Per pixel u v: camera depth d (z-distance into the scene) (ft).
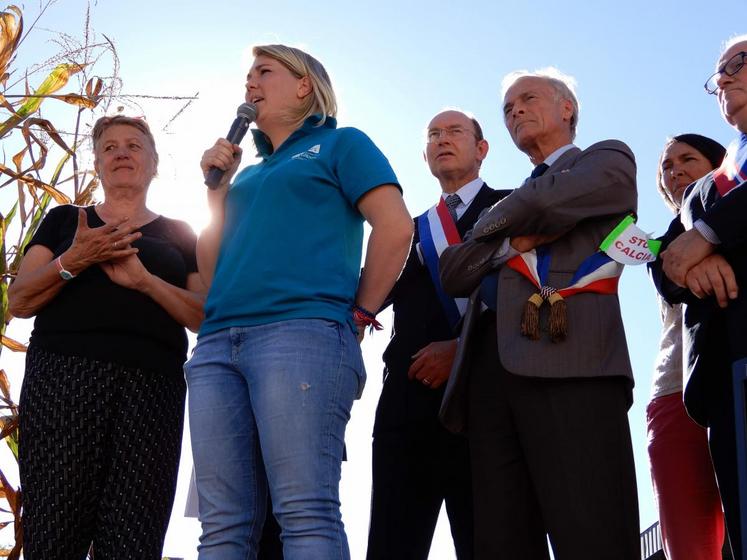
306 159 10.57
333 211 10.41
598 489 10.31
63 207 13.23
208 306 10.28
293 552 9.18
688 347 10.78
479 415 11.26
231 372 9.96
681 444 12.87
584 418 10.48
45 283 11.89
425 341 13.26
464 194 14.17
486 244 11.27
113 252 11.91
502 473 11.00
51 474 11.43
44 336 11.94
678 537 12.63
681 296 11.10
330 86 11.50
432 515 12.92
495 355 11.22
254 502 9.89
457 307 13.21
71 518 11.43
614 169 11.05
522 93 12.40
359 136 10.72
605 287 10.82
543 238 10.96
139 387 11.80
